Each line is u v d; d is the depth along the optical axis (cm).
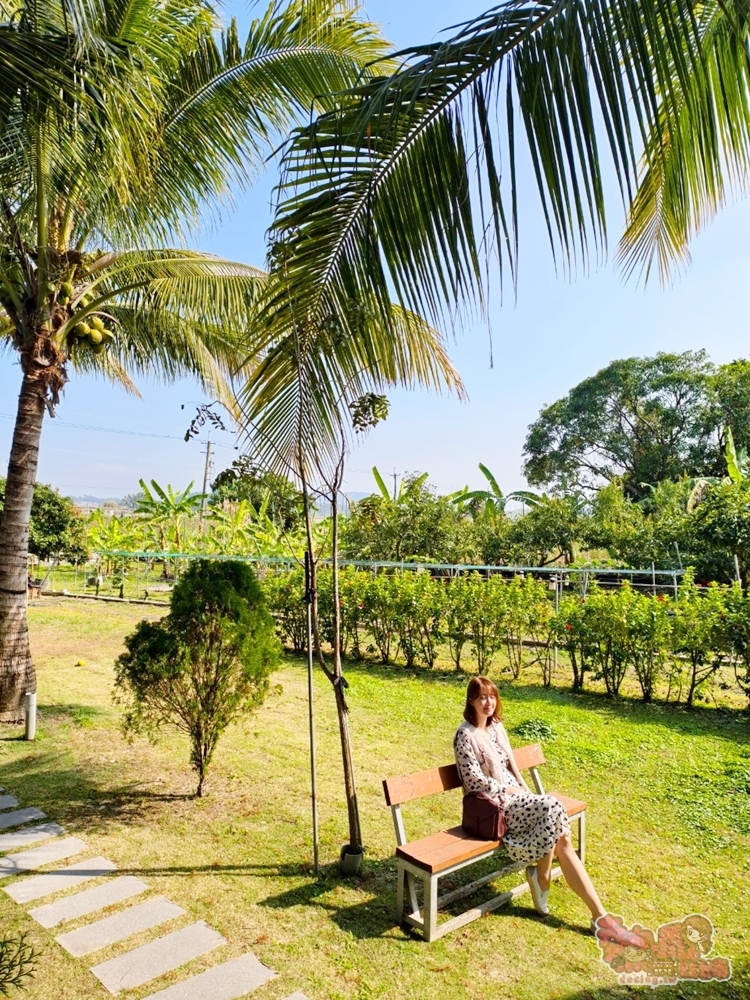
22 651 654
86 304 691
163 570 2338
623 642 782
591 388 3188
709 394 2808
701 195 313
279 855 390
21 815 437
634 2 204
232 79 575
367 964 286
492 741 365
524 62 218
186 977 274
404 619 959
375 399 354
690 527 1536
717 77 275
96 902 331
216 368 884
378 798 482
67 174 507
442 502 1800
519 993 270
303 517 405
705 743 615
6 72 344
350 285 309
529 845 319
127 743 591
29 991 262
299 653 1081
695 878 369
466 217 244
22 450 648
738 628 720
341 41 539
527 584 915
